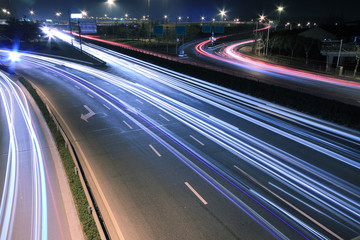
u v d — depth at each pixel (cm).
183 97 3681
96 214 1249
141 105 3300
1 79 4644
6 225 1282
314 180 1714
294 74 5300
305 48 6831
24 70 5478
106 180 1691
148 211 1406
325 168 1858
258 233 1262
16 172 1761
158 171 1797
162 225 1307
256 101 3478
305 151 2105
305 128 2575
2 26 10131
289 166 1880
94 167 1848
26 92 3803
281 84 4341
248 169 1833
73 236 1220
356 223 1341
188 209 1423
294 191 1595
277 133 2459
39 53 7650
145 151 2086
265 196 1543
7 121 2714
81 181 1562
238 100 3538
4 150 2088
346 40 6725
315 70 5809
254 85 3762
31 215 1352
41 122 2694
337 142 2270
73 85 4272
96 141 2267
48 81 4534
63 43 9700
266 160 1961
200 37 13338
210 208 1432
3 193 1534
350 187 1645
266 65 6512
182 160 1947
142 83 4506
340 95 3675
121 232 1264
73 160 1858
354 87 4200
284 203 1484
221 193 1564
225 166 1870
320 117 2861
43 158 1955
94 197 1518
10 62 6369
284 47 8075
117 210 1414
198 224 1315
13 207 1412
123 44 10769
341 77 5047
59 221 1312
